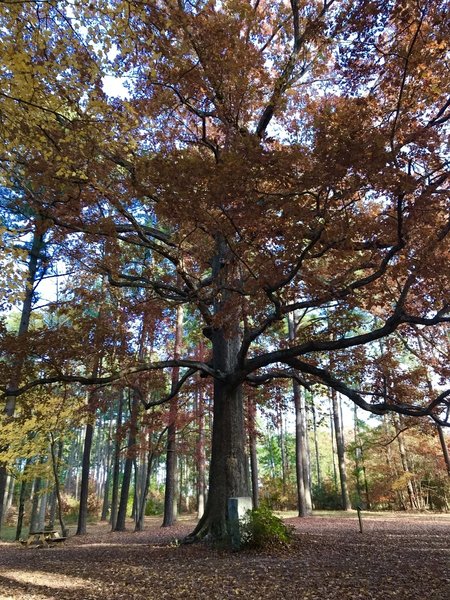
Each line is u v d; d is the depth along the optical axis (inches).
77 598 267.1
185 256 554.6
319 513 976.3
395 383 462.3
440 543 423.8
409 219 287.7
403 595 236.4
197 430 820.6
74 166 312.2
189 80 378.0
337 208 303.4
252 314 389.7
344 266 383.9
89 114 252.8
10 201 431.8
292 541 422.3
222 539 423.2
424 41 254.2
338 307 455.8
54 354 430.3
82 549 511.2
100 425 1557.6
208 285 506.9
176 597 257.4
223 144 461.7
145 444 784.9
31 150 306.5
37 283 557.9
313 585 266.8
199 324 812.6
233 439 471.5
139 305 503.2
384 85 293.6
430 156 277.4
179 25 296.7
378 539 461.4
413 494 1094.4
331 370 498.3
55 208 413.1
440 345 492.7
